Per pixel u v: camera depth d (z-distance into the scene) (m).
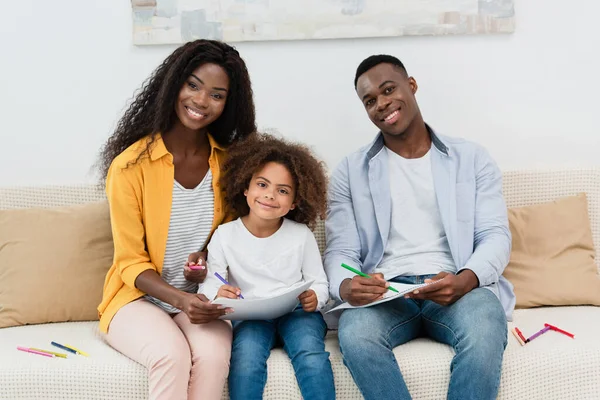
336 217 1.91
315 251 1.79
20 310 1.87
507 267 1.98
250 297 1.71
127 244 1.71
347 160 1.95
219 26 2.16
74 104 2.20
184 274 1.70
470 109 2.25
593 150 2.28
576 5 2.23
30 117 2.20
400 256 1.85
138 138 1.81
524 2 2.22
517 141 2.27
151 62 2.18
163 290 1.65
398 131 1.86
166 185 1.74
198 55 1.73
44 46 2.17
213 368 1.52
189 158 1.80
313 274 1.77
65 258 1.92
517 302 1.94
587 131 2.27
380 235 1.87
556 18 2.23
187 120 1.73
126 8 2.17
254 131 1.88
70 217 1.97
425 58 2.22
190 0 2.15
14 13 2.16
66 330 1.83
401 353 1.62
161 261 1.75
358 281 1.67
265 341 1.62
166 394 1.48
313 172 1.78
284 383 1.56
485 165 1.88
